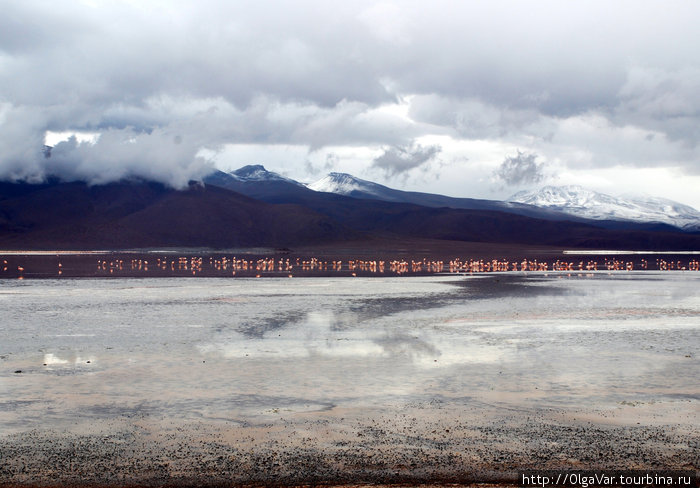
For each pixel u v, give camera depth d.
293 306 39.62
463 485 11.62
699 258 169.00
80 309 37.56
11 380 19.19
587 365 21.16
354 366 21.14
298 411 16.06
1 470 12.30
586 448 13.38
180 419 15.45
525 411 15.94
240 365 21.31
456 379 19.25
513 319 33.06
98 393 17.73
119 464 12.62
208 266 102.94
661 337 26.97
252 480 11.89
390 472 12.22
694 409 16.08
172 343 25.55
